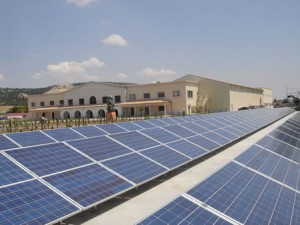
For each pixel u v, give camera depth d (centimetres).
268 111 6969
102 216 1105
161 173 1423
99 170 1284
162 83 9119
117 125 2341
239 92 10438
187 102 8931
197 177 1588
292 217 933
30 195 970
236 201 898
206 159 2030
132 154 1573
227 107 9331
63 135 1764
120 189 1172
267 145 1764
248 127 3497
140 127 2450
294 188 1209
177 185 1453
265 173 1247
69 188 1078
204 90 9569
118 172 1309
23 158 1226
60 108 10100
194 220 733
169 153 1733
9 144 1390
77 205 988
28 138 1552
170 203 772
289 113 7419
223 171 1088
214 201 850
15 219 834
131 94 9556
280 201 1020
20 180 1047
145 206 1195
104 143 1659
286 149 1898
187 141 2106
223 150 2358
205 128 2805
